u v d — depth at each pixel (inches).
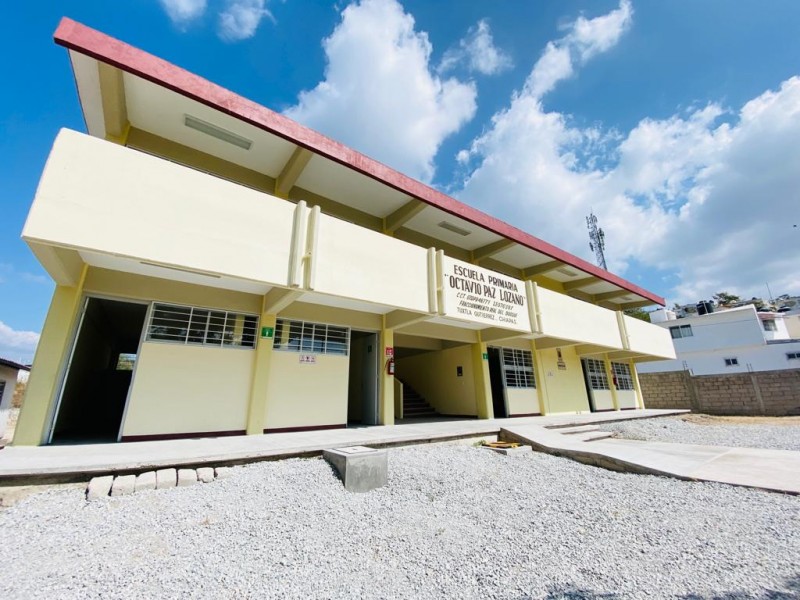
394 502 186.7
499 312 419.8
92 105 275.4
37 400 242.7
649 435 447.5
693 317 1224.8
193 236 234.1
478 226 468.8
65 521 143.3
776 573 122.1
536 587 117.0
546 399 598.2
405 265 346.0
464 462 261.6
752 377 681.0
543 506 191.5
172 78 250.5
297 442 257.4
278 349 347.6
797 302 2065.7
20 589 107.4
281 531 149.0
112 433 351.9
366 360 446.3
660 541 148.9
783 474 236.4
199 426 294.5
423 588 117.3
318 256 283.4
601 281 658.8
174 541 136.5
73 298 261.7
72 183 201.9
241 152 341.1
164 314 299.3
